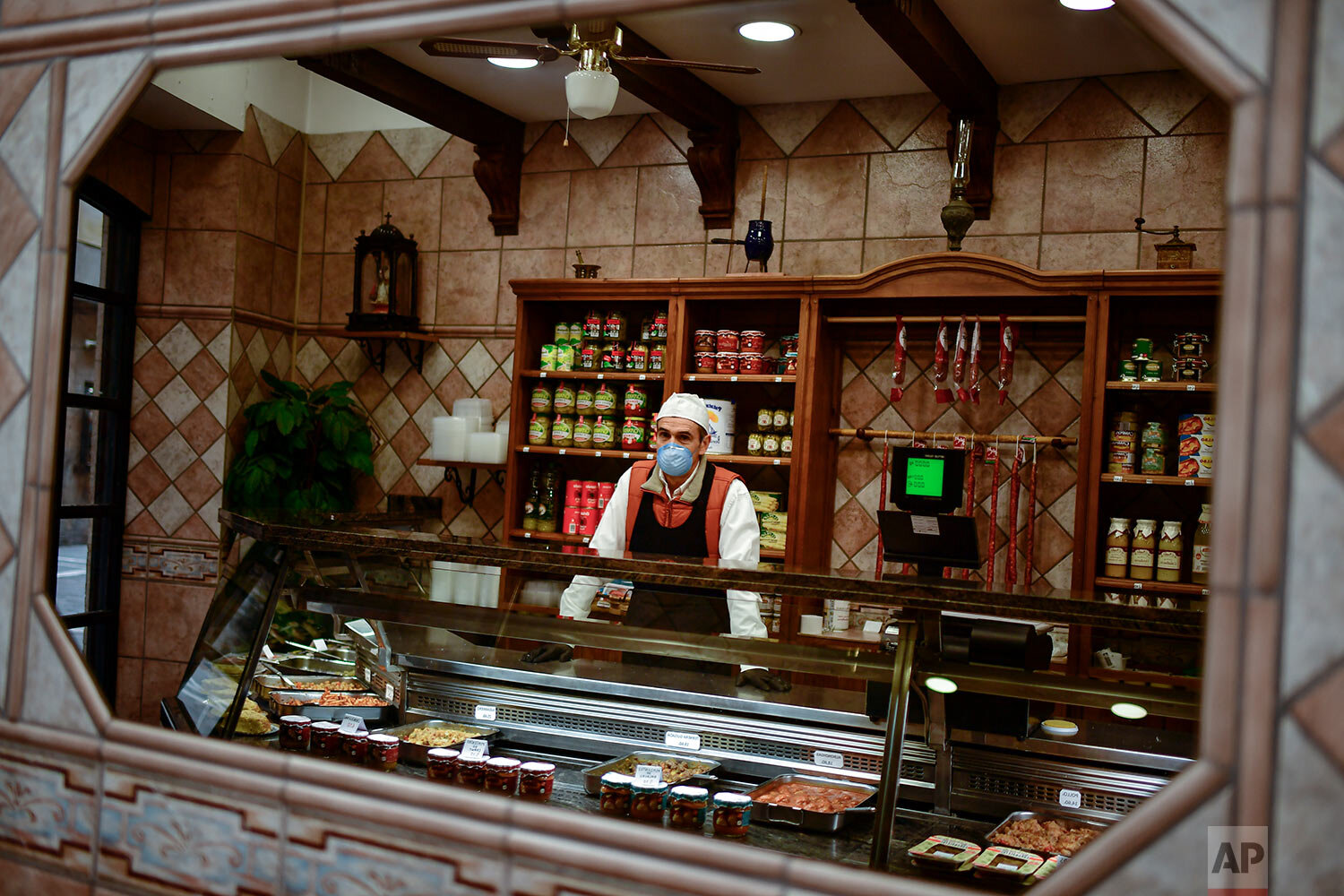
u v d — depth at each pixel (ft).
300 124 17.28
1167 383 11.95
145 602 16.17
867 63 13.23
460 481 16.28
